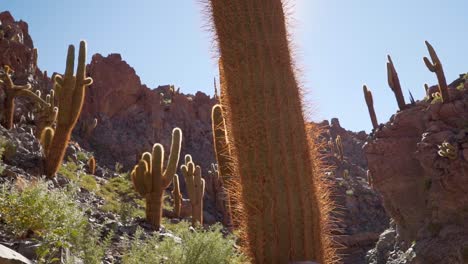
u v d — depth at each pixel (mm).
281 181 3979
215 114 7098
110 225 9469
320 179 4211
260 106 4109
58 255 5297
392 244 32812
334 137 79125
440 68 27203
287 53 4340
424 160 25750
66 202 6398
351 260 44625
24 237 6012
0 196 6605
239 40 4289
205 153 54531
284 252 3873
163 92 60438
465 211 23266
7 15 44875
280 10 4461
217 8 4457
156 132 51125
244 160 4062
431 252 23484
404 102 30859
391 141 29031
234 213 4312
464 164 23312
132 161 46312
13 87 20406
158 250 6316
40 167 13742
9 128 20062
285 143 4066
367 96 32969
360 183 55969
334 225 4250
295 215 3941
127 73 52406
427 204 26250
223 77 4477
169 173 14016
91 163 26953
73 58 14719
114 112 50656
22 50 34219
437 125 26406
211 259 6148
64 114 14227
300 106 4250
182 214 25797
